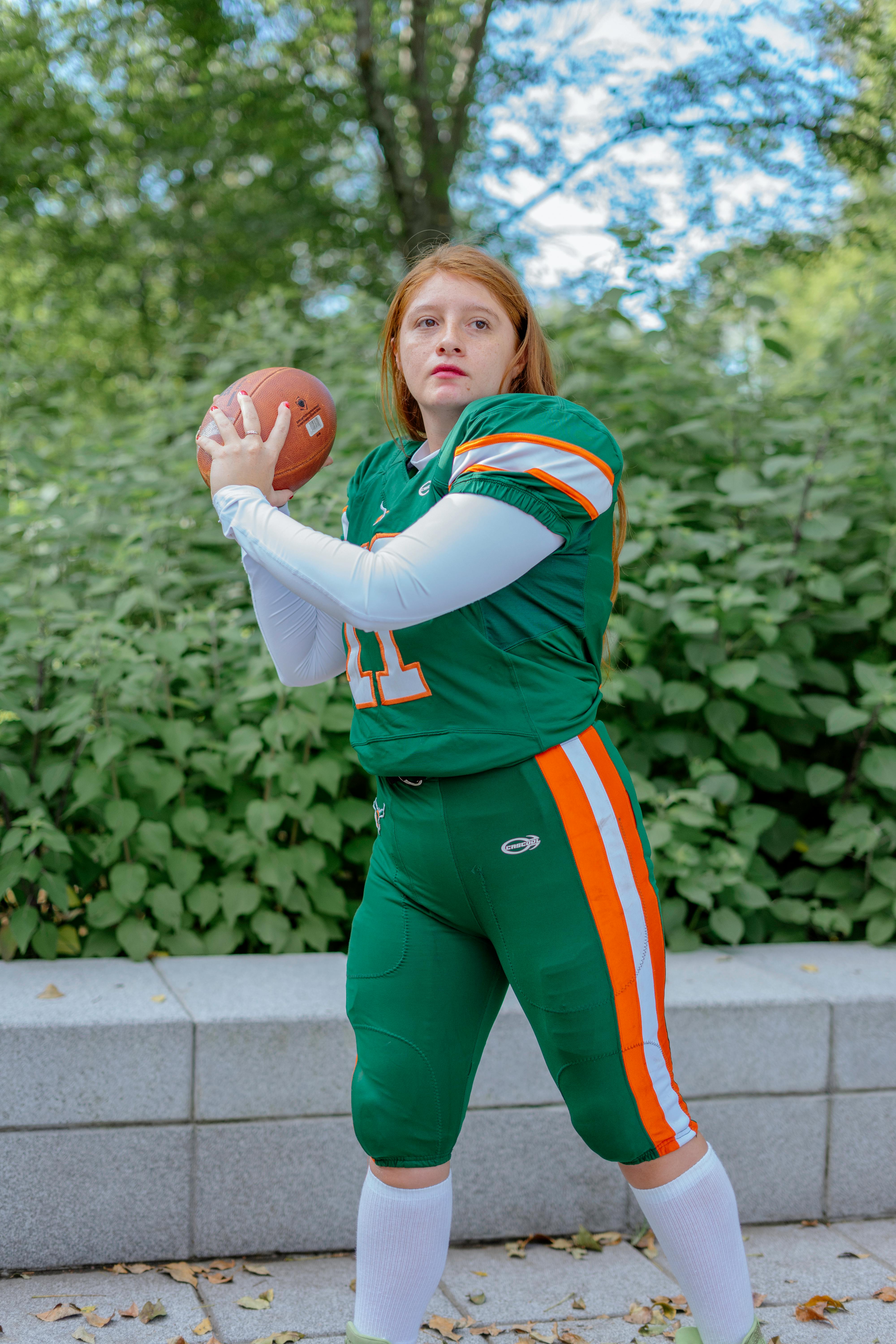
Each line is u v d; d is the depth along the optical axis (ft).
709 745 12.54
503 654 5.66
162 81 35.19
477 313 6.13
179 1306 7.81
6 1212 8.25
